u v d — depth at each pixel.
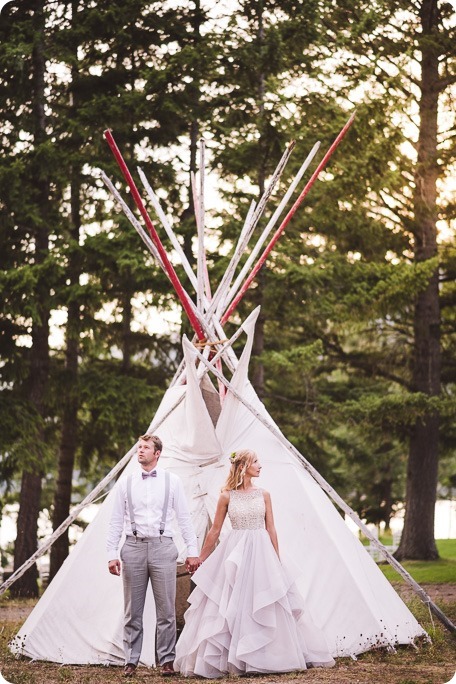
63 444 19.20
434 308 20.55
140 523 7.37
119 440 17.80
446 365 22.14
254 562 7.54
